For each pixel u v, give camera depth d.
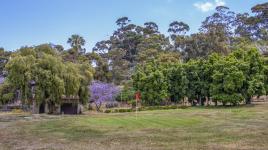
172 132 27.69
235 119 38.16
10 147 21.86
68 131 30.33
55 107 60.75
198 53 115.94
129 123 35.84
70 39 131.00
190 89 70.88
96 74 104.31
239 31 155.12
